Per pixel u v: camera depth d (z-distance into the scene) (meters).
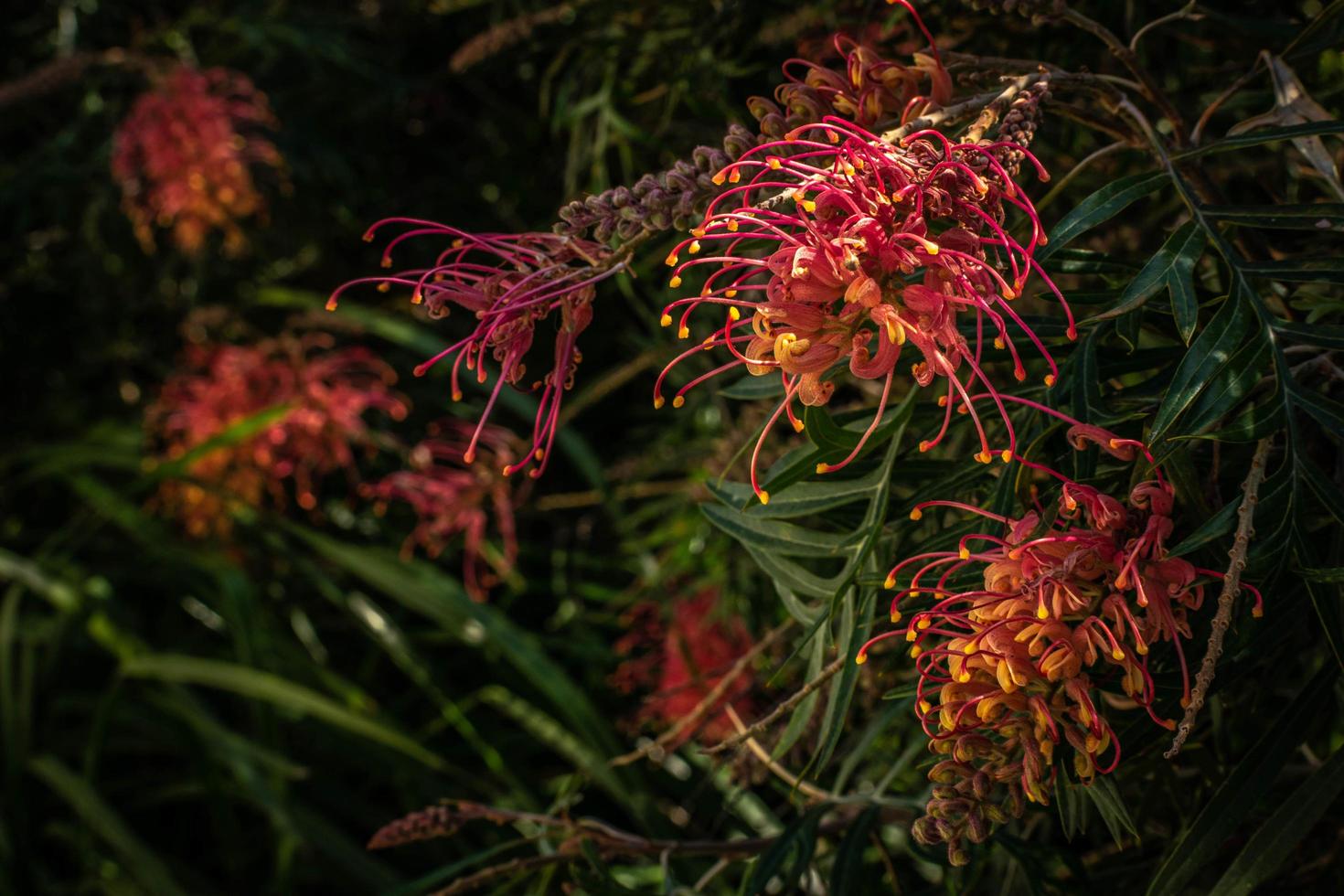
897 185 0.56
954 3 0.86
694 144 1.18
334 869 1.62
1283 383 0.61
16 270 2.01
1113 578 0.58
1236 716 0.74
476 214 1.86
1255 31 0.81
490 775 1.71
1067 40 0.87
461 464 1.72
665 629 1.33
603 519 1.81
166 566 1.84
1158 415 0.60
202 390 1.67
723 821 1.32
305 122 1.85
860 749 0.81
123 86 1.95
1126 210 0.90
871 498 0.67
